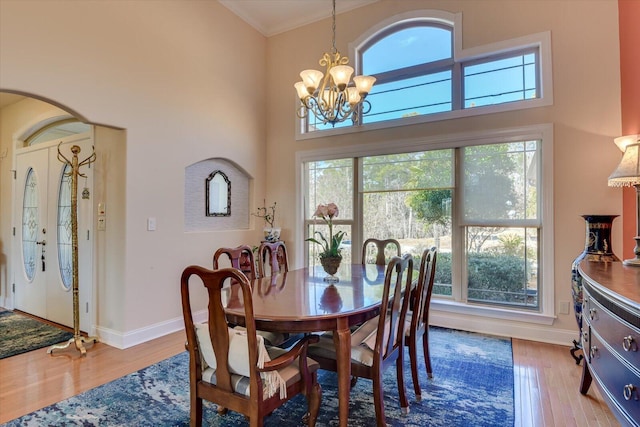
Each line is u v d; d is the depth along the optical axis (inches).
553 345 126.6
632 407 51.1
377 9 163.9
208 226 162.1
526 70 135.8
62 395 91.6
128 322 125.9
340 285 96.3
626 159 91.7
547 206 128.6
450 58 149.9
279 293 86.3
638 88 107.4
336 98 112.5
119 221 126.9
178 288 143.9
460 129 144.6
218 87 164.4
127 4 126.3
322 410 85.5
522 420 80.6
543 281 130.3
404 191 158.6
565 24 127.1
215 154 162.1
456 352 120.8
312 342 67.4
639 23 107.0
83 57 112.9
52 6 105.3
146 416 82.0
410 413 83.6
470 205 144.7
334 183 176.6
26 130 171.5
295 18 181.6
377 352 72.7
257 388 58.4
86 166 138.6
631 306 50.0
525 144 134.8
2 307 177.3
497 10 138.5
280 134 190.2
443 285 150.9
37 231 162.6
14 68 96.9
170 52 142.0
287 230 187.0
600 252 103.5
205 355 65.4
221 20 166.4
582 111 124.0
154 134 135.0
